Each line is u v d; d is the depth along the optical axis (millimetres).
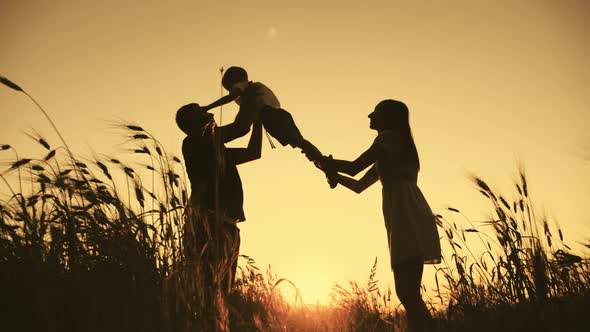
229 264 4117
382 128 4422
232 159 5000
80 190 3838
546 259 3594
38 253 3508
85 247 3715
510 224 3871
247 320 3842
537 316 3396
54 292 3221
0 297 3154
